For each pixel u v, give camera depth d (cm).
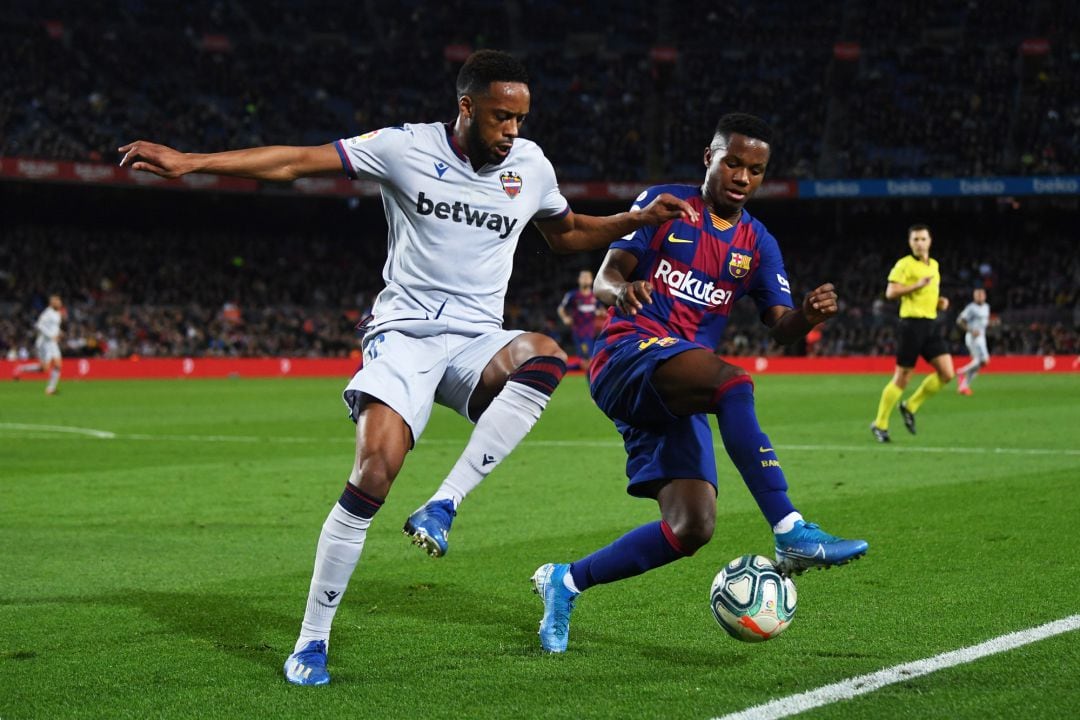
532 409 1234
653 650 1250
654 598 1502
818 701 1040
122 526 2161
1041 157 11419
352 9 13662
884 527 2009
